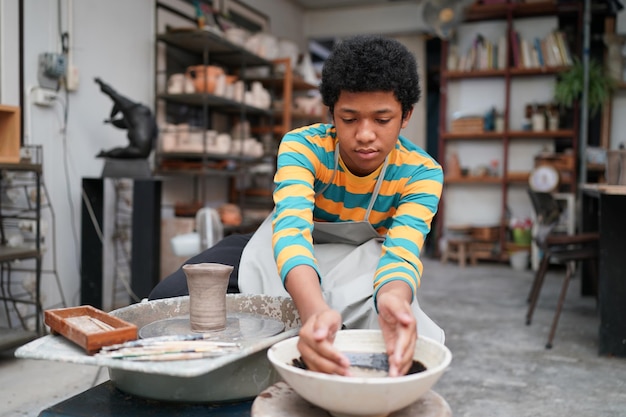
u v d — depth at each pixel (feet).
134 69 13.26
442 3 16.97
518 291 15.03
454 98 20.88
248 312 3.71
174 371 2.38
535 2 18.99
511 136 19.81
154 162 13.76
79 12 11.63
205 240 10.62
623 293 9.36
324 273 4.16
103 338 2.62
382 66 3.00
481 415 7.04
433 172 3.84
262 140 17.08
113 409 2.81
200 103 14.88
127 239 12.85
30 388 7.74
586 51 17.40
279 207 3.38
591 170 18.75
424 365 2.66
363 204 4.02
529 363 9.09
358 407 2.27
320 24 22.63
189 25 15.30
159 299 3.77
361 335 2.90
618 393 7.80
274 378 3.07
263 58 16.06
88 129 11.96
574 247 14.23
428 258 21.16
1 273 9.83
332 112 3.40
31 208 10.40
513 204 20.25
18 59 10.20
